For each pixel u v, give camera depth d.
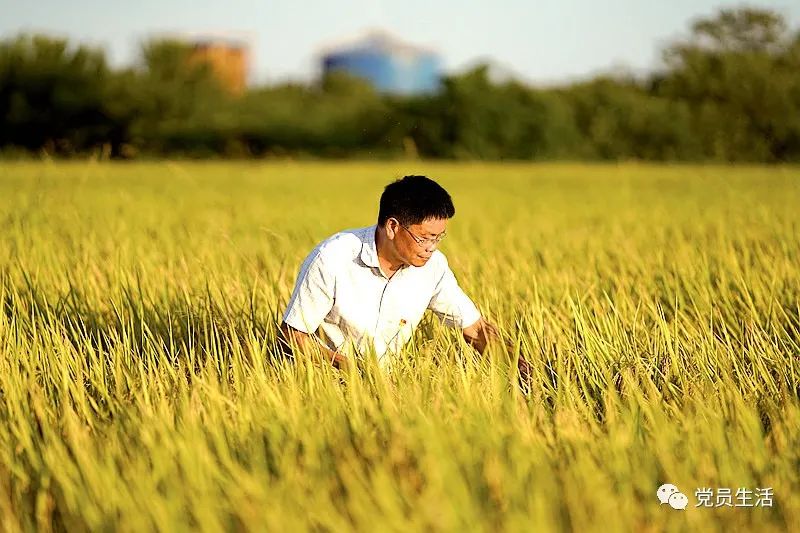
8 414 4.03
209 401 3.92
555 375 4.61
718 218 10.57
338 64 87.12
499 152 44.19
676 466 3.32
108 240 8.35
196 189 17.31
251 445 3.49
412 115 45.66
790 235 8.23
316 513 2.95
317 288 4.36
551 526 2.87
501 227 10.95
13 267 6.76
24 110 45.03
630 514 2.99
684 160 43.41
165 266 7.35
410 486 3.15
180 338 5.33
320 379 4.10
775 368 4.74
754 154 43.69
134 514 2.95
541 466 3.26
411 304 4.47
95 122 45.75
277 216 11.91
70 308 5.78
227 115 46.47
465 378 4.14
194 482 3.14
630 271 7.10
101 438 3.69
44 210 10.10
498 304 5.73
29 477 3.49
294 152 44.09
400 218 4.07
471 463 3.24
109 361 4.65
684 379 4.45
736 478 3.30
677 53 48.09
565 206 14.27
